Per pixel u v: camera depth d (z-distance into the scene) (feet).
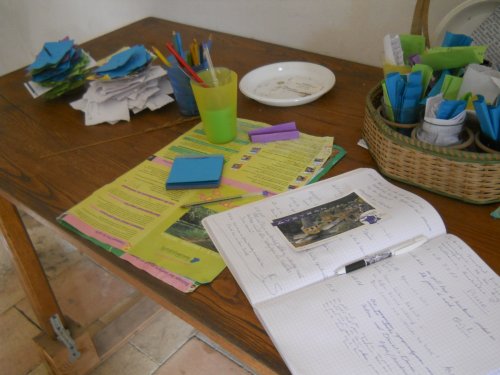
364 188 2.19
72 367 4.16
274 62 3.68
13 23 6.95
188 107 3.05
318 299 1.66
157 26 4.69
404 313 1.58
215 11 4.53
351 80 3.28
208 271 1.87
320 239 1.90
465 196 2.09
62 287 5.18
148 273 1.90
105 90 3.19
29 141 3.02
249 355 1.57
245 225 2.04
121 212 2.27
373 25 3.49
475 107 2.04
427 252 1.81
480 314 1.56
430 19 3.13
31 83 3.56
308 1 3.75
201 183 2.37
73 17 6.48
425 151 2.06
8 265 5.55
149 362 4.34
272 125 2.86
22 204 2.47
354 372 1.42
